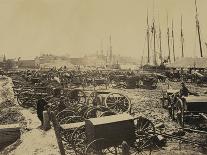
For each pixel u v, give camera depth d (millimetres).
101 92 21062
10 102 25141
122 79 41250
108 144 11312
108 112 14453
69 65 124688
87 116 15664
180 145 13992
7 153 14164
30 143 14430
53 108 17031
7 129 15789
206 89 35219
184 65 50281
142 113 20438
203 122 16469
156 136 13625
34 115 20375
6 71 64875
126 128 11539
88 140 11859
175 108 18812
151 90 34281
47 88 25625
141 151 12727
